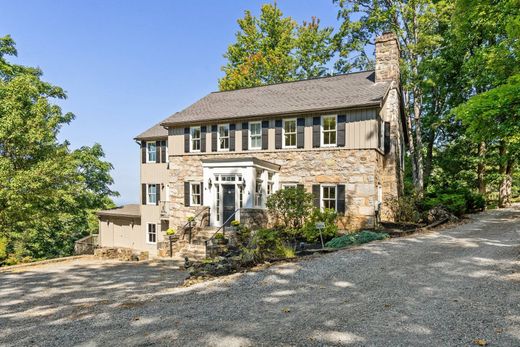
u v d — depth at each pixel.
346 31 25.56
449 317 4.95
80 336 4.98
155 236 22.56
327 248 10.36
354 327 4.73
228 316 5.42
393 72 17.14
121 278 10.45
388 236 12.04
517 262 7.78
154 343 4.53
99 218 25.11
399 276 7.17
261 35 33.69
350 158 15.39
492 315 4.95
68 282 10.02
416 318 4.96
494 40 18.02
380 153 16.41
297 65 32.78
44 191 16.05
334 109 15.48
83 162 23.55
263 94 19.98
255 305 5.88
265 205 15.88
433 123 22.89
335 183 15.62
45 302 7.64
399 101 19.20
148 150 23.20
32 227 18.14
